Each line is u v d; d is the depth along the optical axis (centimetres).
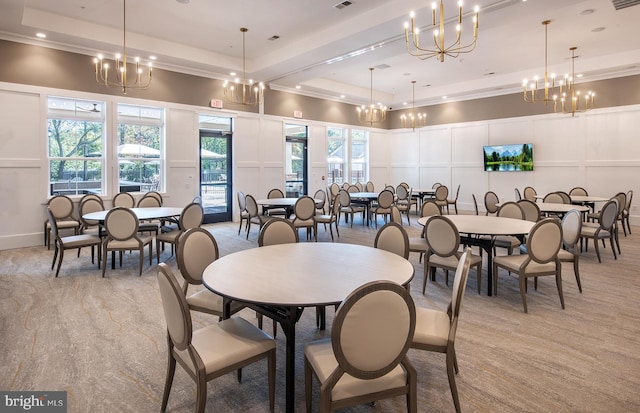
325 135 1105
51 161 650
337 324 143
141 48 673
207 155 868
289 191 1041
